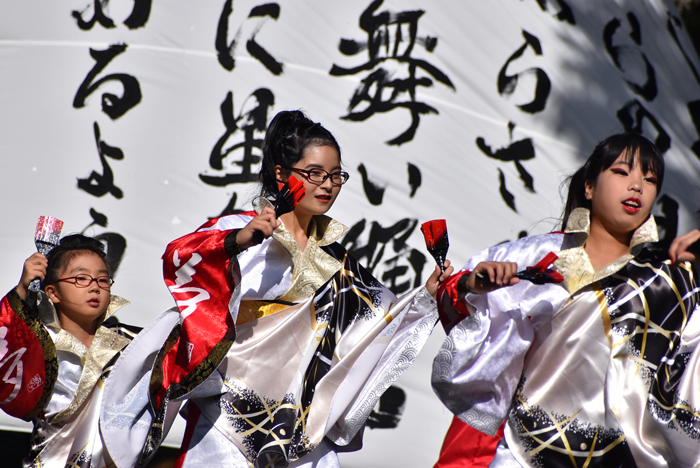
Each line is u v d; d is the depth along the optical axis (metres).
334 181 7.16
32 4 11.82
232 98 11.81
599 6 14.57
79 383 7.63
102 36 11.84
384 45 12.65
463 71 12.92
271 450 6.83
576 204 6.81
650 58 14.65
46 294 7.86
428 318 7.65
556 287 6.40
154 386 6.75
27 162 11.03
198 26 12.10
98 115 11.41
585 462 6.20
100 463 7.26
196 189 11.34
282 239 7.01
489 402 6.52
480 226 12.07
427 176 12.09
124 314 10.57
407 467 10.60
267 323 7.05
